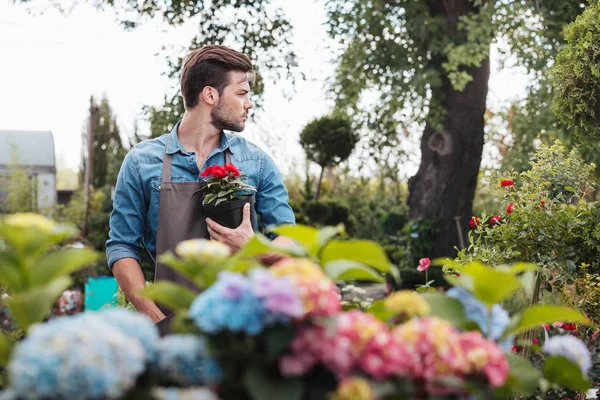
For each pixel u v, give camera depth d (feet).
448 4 32.30
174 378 3.69
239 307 3.62
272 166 8.60
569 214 10.41
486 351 3.99
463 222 33.19
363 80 33.50
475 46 30.19
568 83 12.25
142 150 8.17
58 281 4.23
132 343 3.46
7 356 4.14
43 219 4.17
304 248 4.58
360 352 3.74
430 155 33.42
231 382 3.78
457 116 32.83
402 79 32.01
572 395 11.38
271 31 30.35
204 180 8.00
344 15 32.99
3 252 4.17
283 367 3.64
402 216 37.11
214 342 3.73
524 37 31.99
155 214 8.06
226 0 29.84
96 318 3.55
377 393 3.65
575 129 12.46
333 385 3.72
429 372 3.89
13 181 41.57
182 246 4.33
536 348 5.17
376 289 28.73
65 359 3.24
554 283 10.61
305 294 3.73
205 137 8.28
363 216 40.19
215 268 4.32
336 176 45.44
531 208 10.58
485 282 4.45
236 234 7.80
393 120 33.94
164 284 4.41
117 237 8.02
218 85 8.17
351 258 4.65
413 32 32.04
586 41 12.00
